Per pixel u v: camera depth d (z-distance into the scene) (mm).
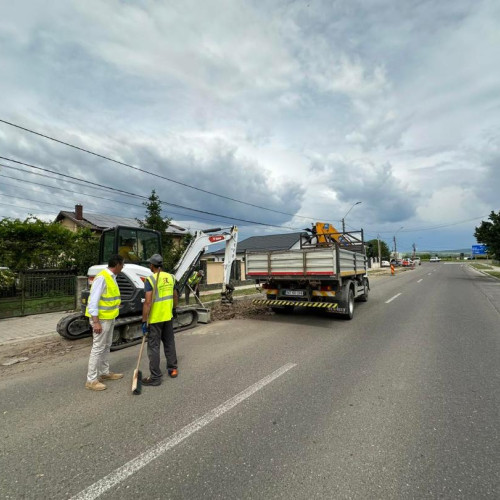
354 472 2420
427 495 2176
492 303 11305
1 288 10055
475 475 2377
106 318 4328
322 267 8117
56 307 11008
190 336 7031
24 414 3496
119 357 5664
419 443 2793
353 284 9211
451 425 3094
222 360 5195
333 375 4445
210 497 2191
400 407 3473
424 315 9062
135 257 7348
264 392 3896
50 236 15430
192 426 3137
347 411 3389
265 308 10750
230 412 3406
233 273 20797
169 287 4516
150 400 3756
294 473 2422
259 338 6652
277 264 8734
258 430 3041
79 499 2201
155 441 2896
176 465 2549
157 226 15914
